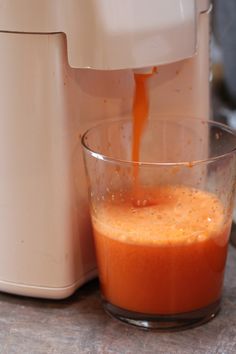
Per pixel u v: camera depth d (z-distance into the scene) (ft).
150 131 1.57
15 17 1.34
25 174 1.45
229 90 3.15
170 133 1.58
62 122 1.42
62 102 1.40
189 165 1.42
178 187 1.50
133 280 1.44
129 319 1.48
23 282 1.55
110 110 1.52
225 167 1.45
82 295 1.58
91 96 1.47
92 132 1.48
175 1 1.35
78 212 1.52
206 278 1.45
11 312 1.53
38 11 1.33
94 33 1.31
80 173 1.49
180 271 1.42
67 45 1.35
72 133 1.44
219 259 1.47
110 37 1.31
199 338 1.44
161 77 1.54
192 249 1.41
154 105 1.57
